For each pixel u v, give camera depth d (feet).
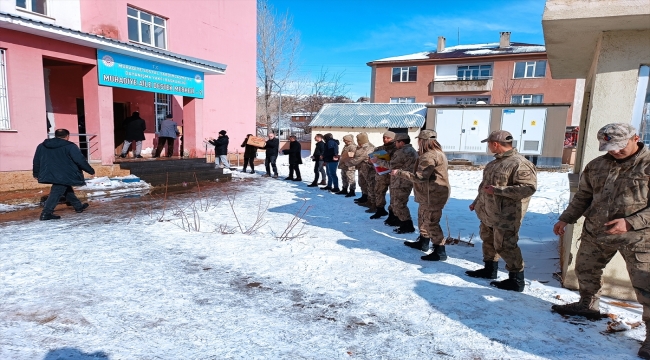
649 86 11.00
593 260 9.16
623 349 8.05
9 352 7.54
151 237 16.48
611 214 8.34
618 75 11.17
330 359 7.57
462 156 60.64
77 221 19.53
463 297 10.62
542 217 24.39
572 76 19.31
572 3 10.23
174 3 44.55
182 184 34.27
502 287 11.48
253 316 9.42
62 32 26.00
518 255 11.14
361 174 25.58
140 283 11.35
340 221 20.95
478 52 104.27
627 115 11.18
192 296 10.55
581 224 11.77
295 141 39.75
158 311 9.58
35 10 31.01
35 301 9.93
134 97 41.98
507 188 10.43
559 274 14.16
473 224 22.03
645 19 9.89
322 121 73.87
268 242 15.98
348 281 11.82
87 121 30.81
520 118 56.59
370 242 16.46
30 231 17.28
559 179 44.37
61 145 19.72
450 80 104.06
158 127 45.39
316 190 33.32
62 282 11.25
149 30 42.19
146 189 30.50
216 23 51.47
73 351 7.66
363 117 73.26
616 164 8.37
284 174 46.57
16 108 25.39
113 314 9.34
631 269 8.05
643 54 10.87
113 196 27.45
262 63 98.17
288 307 9.98
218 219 20.67
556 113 54.49
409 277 12.23
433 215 13.88
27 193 23.72
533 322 9.21
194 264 13.19
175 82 37.78
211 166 39.86
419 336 8.53
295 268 12.93
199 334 8.48
